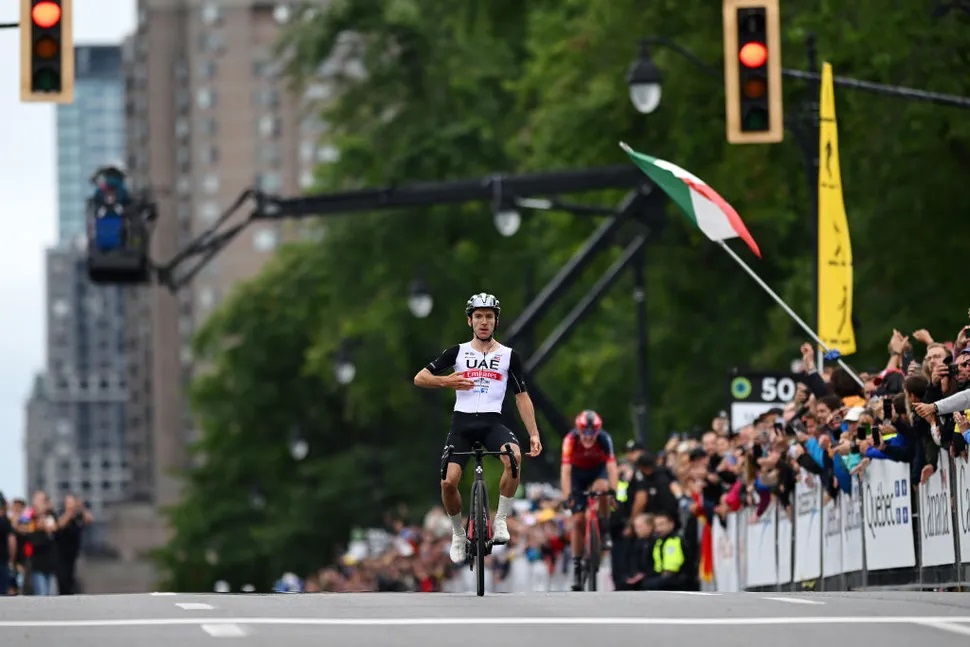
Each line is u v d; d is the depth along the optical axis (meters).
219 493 197.25
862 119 88.00
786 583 61.88
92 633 33.06
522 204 97.62
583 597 42.94
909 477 50.28
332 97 158.00
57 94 57.50
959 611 36.31
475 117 150.50
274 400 191.38
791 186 98.62
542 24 126.44
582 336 137.62
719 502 70.12
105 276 91.75
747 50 57.41
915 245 89.94
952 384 48.69
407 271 152.00
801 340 103.94
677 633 32.69
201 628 33.91
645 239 97.81
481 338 47.41
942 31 87.19
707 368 114.12
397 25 151.38
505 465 46.56
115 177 91.38
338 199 97.75
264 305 191.75
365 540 171.75
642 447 72.50
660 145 107.62
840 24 90.12
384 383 162.00
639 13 105.19
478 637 32.16
